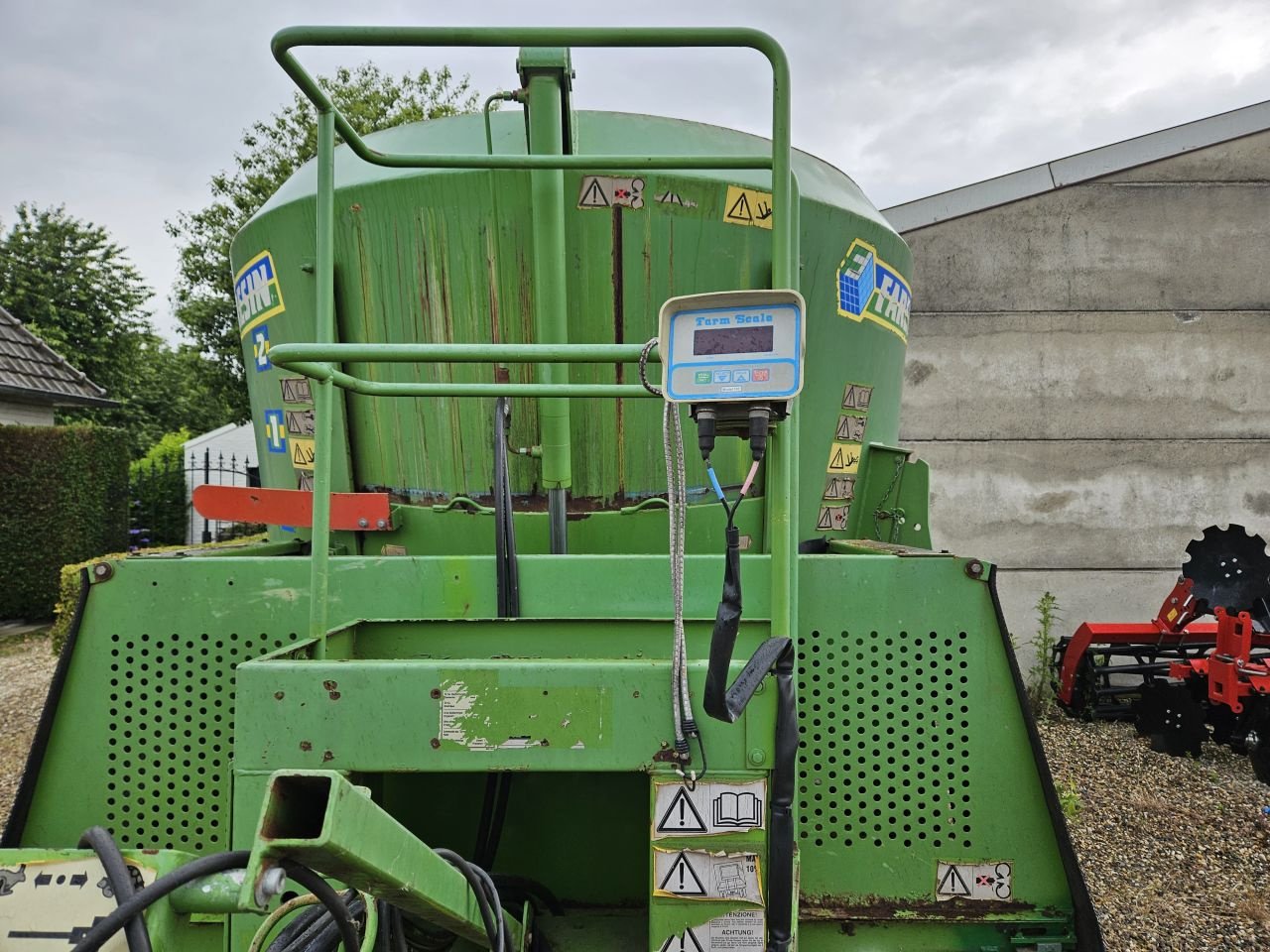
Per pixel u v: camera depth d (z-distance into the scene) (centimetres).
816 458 223
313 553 149
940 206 572
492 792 166
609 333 198
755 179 204
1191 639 510
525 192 193
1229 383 574
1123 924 285
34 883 101
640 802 179
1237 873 325
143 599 169
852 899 164
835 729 166
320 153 168
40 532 870
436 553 201
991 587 165
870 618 166
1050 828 163
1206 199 570
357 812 91
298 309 215
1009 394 576
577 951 162
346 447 215
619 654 164
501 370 196
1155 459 576
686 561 164
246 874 84
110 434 964
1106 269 572
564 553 188
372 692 129
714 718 120
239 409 1908
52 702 168
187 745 168
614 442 200
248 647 168
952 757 165
